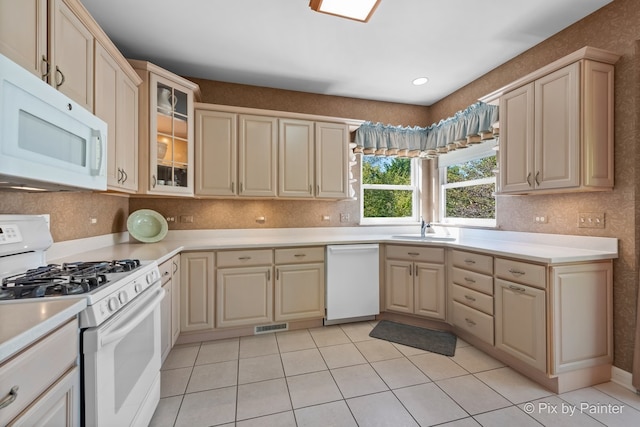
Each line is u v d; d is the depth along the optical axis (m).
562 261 1.75
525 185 2.12
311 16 2.02
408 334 2.62
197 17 2.03
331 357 2.21
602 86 1.84
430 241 2.73
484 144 2.98
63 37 1.34
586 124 1.79
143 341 1.39
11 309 0.86
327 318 2.76
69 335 0.90
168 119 2.38
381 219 3.62
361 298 2.86
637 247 1.79
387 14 2.00
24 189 1.36
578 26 2.09
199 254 2.43
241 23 2.09
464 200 3.30
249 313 2.55
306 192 2.96
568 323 1.78
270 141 2.85
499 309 2.08
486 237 2.87
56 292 1.00
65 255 1.81
